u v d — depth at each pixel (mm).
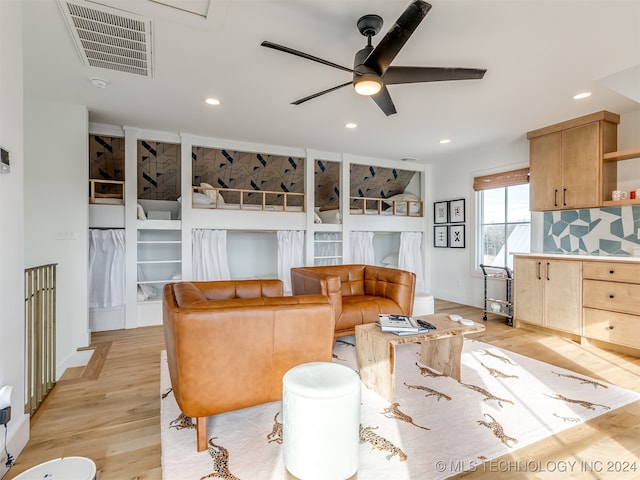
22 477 1257
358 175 6148
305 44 2291
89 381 2605
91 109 3467
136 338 3697
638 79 2924
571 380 2531
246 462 1632
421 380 2545
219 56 2426
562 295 3525
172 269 5215
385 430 1886
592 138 3545
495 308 4473
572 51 2352
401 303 3455
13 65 1697
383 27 2100
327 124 3934
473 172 5316
